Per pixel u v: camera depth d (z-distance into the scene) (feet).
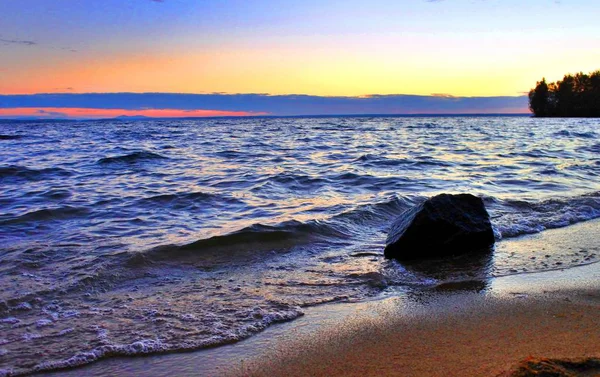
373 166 54.08
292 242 22.84
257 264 19.86
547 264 19.13
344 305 15.26
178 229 25.82
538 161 56.65
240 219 28.07
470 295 15.80
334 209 29.91
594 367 9.15
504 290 16.17
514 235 23.98
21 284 17.26
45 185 42.55
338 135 129.70
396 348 12.02
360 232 25.23
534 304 14.64
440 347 11.91
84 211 30.86
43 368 11.61
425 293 16.19
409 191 36.63
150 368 11.57
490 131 146.41
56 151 78.48
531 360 9.38
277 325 13.82
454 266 19.25
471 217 21.68
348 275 18.30
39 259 20.20
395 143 93.81
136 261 19.79
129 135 135.95
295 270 19.04
